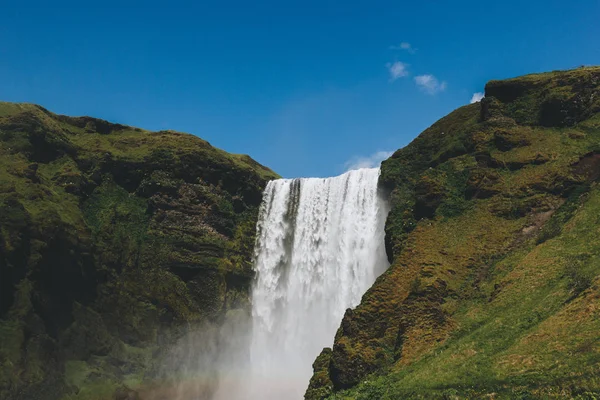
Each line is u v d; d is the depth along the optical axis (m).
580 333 30.28
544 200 50.41
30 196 65.44
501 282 42.94
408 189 63.31
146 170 78.56
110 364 61.88
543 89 61.12
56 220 64.25
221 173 81.06
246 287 76.50
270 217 80.56
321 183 76.94
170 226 74.88
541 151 55.22
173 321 69.00
